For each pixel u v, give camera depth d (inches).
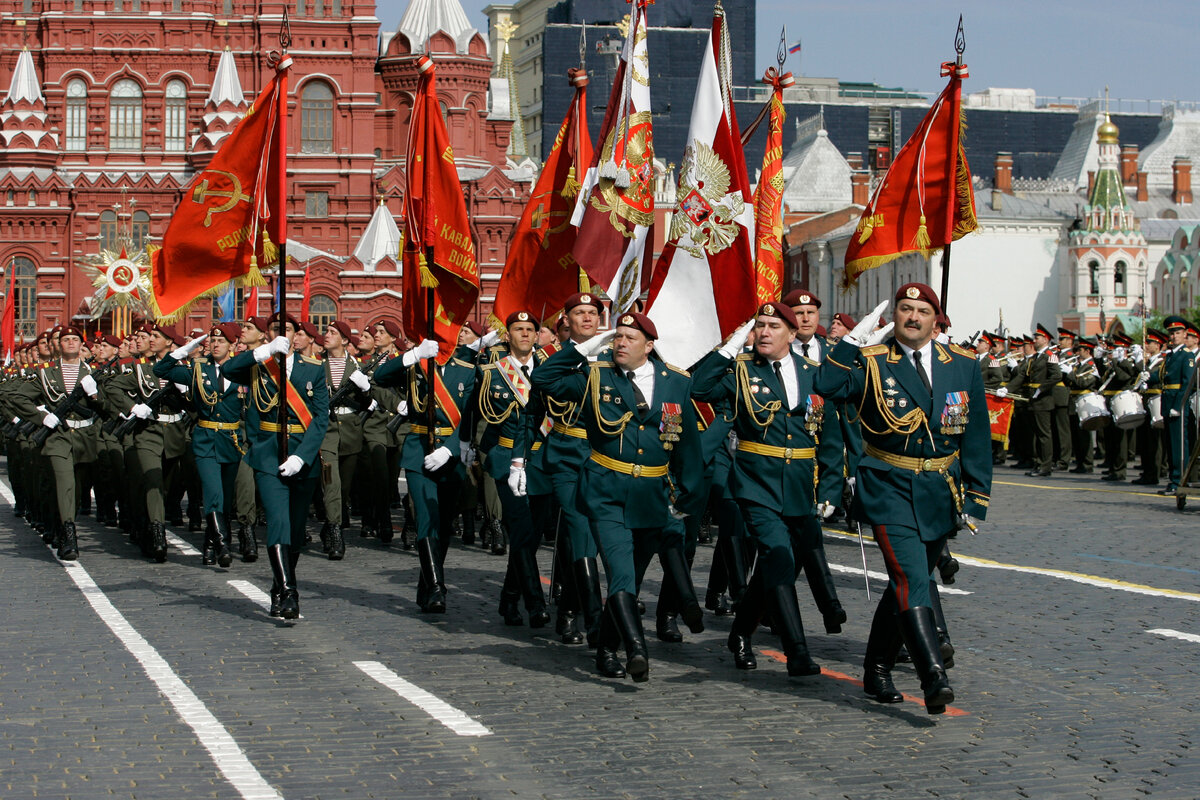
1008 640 466.3
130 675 428.8
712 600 530.0
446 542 551.2
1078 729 357.1
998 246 3523.6
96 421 731.4
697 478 414.9
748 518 419.8
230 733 362.0
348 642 479.8
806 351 507.5
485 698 397.1
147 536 706.2
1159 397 1059.3
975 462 376.8
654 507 406.3
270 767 331.3
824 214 4116.6
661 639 476.1
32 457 812.6
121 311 2566.4
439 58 3329.2
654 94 5374.0
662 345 508.1
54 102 3186.5
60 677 426.0
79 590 599.5
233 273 558.3
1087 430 1159.0
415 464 539.8
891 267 3641.7
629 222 557.0
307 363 545.0
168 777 323.9
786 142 5516.7
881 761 331.3
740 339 422.0
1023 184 4456.2
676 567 424.5
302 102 3233.3
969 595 553.6
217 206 554.9
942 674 355.6
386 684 415.5
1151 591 560.7
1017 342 1348.4
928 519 370.6
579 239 557.3
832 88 6441.9
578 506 409.1
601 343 415.2
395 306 3117.6
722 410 436.8
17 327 3122.5
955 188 652.7
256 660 450.3
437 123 571.2
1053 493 1000.9
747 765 329.1
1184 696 389.7
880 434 373.1
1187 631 480.1
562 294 658.8
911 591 365.1
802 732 357.1
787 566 414.9
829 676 420.2
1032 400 1200.2
